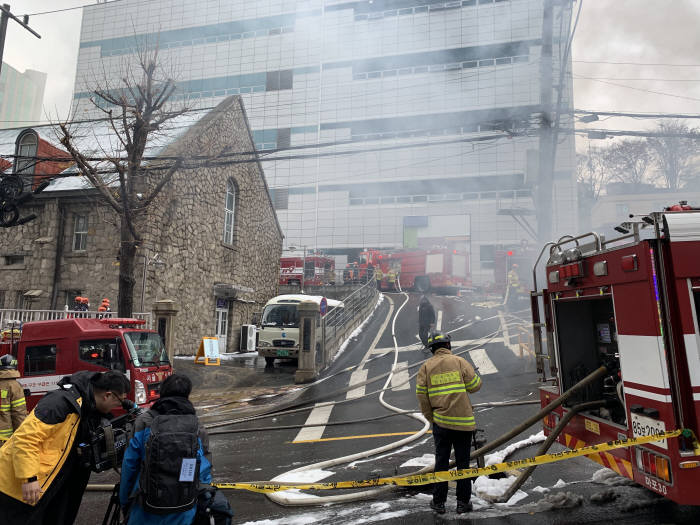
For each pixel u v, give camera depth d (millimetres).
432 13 44562
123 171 12180
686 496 2945
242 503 4691
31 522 2818
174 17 51625
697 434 2994
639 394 3342
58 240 17422
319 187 47062
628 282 3469
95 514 4605
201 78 50844
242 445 7328
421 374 4363
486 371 11680
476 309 21344
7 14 14898
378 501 4512
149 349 8953
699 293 3201
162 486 2344
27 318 12430
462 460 4113
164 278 16844
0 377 5398
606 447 3449
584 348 4895
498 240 41219
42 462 2836
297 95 48656
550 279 4848
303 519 4160
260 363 17266
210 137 20109
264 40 50156
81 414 3006
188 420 2582
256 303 24594
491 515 3988
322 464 5723
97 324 8727
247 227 23750
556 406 4289
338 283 33219
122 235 12320
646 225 3658
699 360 3092
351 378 12539
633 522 3697
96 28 51562
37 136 18812
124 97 12883
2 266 17750
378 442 6871
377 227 44906
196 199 19094
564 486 4625
